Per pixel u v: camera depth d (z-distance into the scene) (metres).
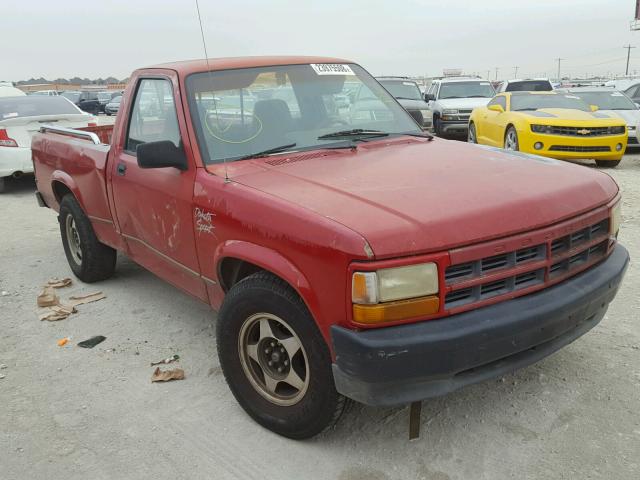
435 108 16.45
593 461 2.67
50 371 3.75
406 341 2.31
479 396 3.22
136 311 4.65
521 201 2.64
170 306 4.73
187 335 4.20
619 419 2.96
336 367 2.49
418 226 2.38
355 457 2.79
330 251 2.39
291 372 2.81
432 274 2.35
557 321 2.62
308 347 2.63
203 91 3.53
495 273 2.51
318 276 2.46
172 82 3.59
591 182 3.01
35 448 2.97
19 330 4.39
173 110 3.58
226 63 3.78
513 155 3.49
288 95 3.77
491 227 2.47
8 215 8.30
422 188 2.74
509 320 2.46
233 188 2.98
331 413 2.69
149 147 3.21
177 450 2.91
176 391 3.45
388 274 2.30
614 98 12.91
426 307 2.37
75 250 5.40
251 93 3.65
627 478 2.55
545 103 11.79
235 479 2.69
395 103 4.30
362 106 4.05
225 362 3.10
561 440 2.82
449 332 2.35
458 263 2.39
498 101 12.59
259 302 2.79
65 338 4.21
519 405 3.12
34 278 5.55
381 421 3.04
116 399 3.39
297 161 3.31
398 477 2.64
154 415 3.22
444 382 2.45
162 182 3.52
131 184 3.90
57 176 5.15
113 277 5.43
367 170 3.08
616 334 3.85
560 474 2.60
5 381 3.64
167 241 3.62
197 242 3.27
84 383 3.59
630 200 7.75
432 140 3.92
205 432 3.04
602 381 3.30
